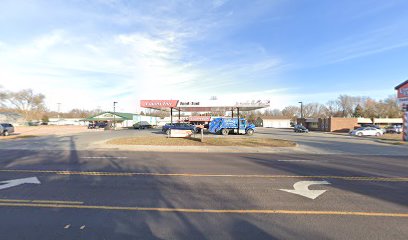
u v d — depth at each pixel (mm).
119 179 8383
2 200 6098
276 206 5820
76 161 12211
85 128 61969
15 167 10516
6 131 33344
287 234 4391
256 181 8242
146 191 6965
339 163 12312
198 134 35156
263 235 4344
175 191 6980
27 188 7184
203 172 9680
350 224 4828
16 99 93938
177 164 11523
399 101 28844
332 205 5918
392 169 10727
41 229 4527
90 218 5035
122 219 4996
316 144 23062
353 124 58375
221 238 4219
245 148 18594
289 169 10492
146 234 4359
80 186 7449
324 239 4203
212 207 5715
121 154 15102
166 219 5012
